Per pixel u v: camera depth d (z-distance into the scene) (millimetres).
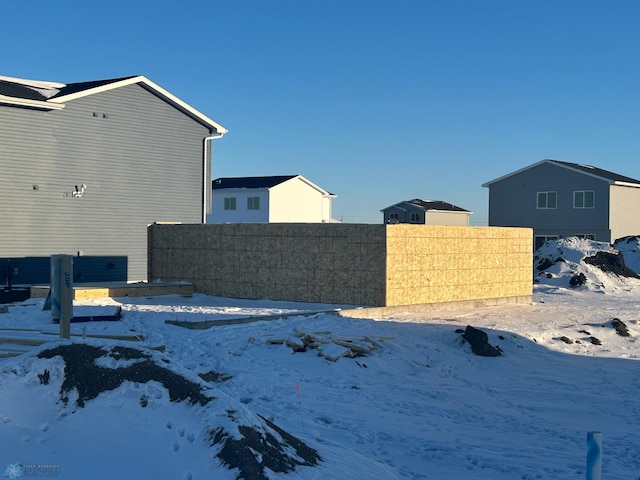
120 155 29828
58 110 27609
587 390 15148
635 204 56125
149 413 7473
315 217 66500
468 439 10500
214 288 25859
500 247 27328
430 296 24172
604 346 21141
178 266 26953
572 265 41438
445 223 74000
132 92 30250
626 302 32406
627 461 9695
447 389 14500
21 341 14469
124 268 29969
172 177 31891
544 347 19969
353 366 15367
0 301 22406
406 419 11516
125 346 8406
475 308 25625
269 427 7629
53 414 7523
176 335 17031
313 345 16422
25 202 26609
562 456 9812
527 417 12453
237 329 17969
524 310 25875
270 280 24500
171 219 31859
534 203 57438
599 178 53562
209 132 33438
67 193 27938
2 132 25875
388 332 18859
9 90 26703
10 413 7410
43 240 27172
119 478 6500
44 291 23344
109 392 7734
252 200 62531
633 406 13688
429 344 18094
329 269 23375
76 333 16078
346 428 10523
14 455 6828
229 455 6648
